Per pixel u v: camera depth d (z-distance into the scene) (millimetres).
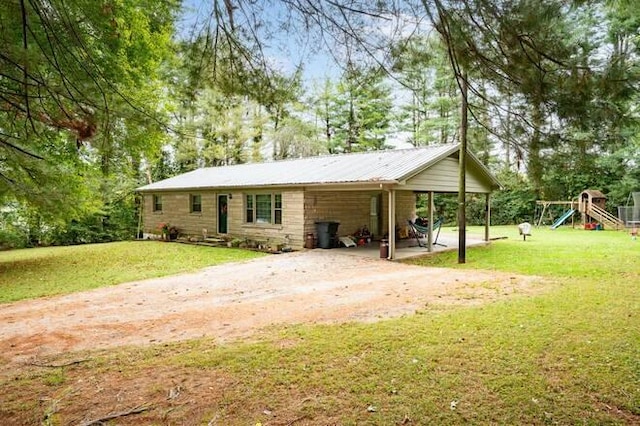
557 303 5871
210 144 22891
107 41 3674
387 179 10430
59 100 2908
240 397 3217
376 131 25016
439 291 6883
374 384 3393
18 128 3777
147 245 15742
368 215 15336
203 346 4395
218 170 19125
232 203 15453
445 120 23641
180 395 3266
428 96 23547
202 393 3293
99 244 17000
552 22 2998
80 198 10641
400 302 6180
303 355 4039
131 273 9352
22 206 12109
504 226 24062
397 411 2977
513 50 3178
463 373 3574
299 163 16156
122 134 3535
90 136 3010
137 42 5633
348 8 3371
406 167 11234
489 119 4027
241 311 5879
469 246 13695
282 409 3033
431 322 5055
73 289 7684
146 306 6281
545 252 11719
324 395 3229
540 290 6801
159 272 9422
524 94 3453
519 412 2939
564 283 7344
